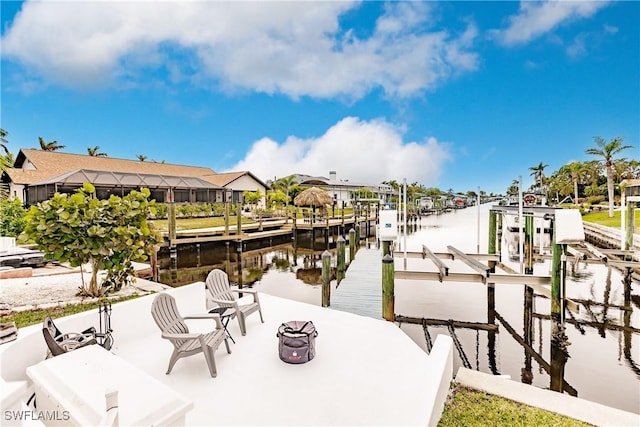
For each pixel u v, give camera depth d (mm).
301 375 3463
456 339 6203
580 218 6031
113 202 5809
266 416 2803
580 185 39312
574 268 10797
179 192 26797
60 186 19000
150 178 23312
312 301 8961
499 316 7234
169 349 4074
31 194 20297
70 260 5625
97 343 3643
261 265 14320
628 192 17703
